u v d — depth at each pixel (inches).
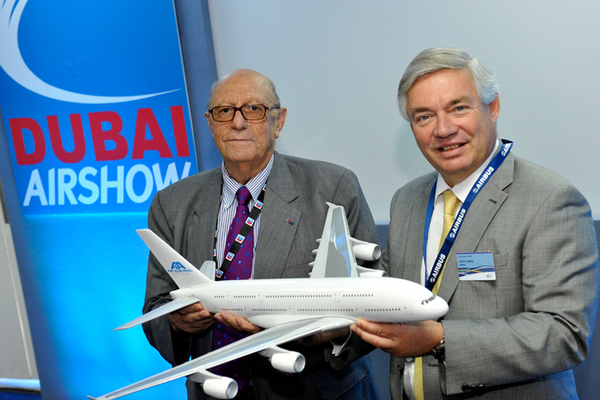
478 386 107.3
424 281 132.2
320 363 149.8
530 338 102.4
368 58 208.1
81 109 245.8
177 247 167.0
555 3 176.7
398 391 133.0
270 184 162.2
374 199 220.5
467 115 114.0
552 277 105.2
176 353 162.7
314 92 220.2
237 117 148.5
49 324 278.4
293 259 155.0
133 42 229.0
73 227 261.7
